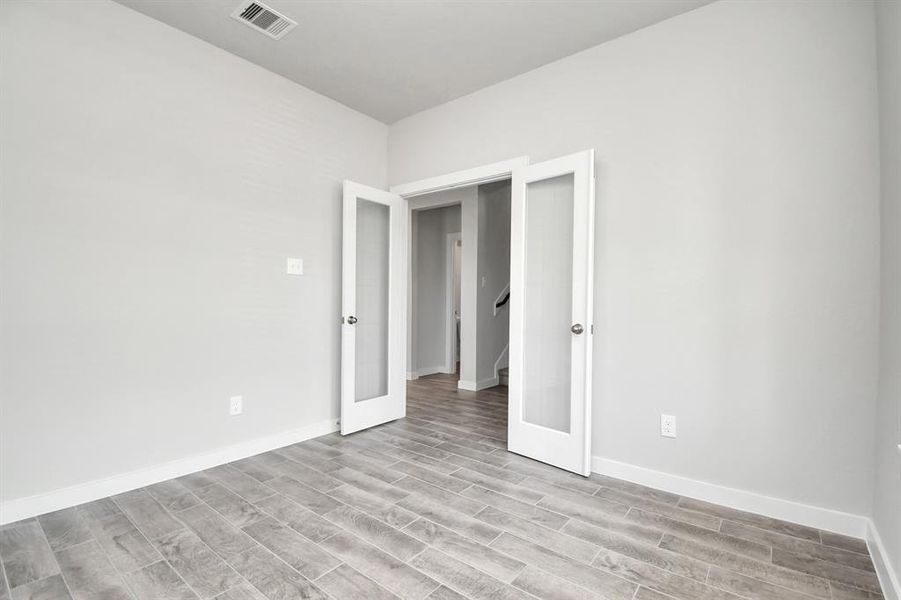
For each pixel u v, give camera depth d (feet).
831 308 6.61
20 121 6.82
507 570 5.57
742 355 7.30
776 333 7.03
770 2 7.07
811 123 6.76
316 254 11.03
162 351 8.34
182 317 8.61
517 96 10.13
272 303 10.11
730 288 7.41
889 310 5.77
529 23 8.20
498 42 8.82
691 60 7.79
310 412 10.88
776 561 5.82
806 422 6.80
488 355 17.53
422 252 20.33
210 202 9.02
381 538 6.29
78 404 7.37
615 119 8.66
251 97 9.69
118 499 7.51
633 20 8.08
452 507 7.25
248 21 8.25
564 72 9.37
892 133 5.66
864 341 6.39
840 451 6.56
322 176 11.17
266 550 5.98
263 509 7.16
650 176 8.22
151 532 6.43
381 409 11.97
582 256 8.59
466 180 11.08
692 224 7.77
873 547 5.90
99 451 7.57
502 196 18.35
